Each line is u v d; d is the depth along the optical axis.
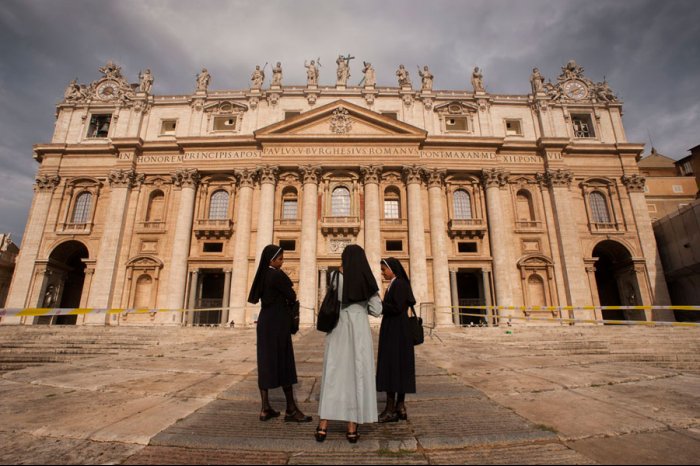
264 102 37.97
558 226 34.16
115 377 8.08
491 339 17.72
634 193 35.47
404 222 34.34
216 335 20.66
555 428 4.62
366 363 4.47
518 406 5.67
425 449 4.04
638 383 7.39
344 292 4.63
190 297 32.66
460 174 35.81
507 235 34.47
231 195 35.41
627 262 34.47
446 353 12.38
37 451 3.95
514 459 3.72
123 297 32.44
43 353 15.23
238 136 35.34
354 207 34.47
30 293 32.75
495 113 38.03
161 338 19.73
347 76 39.25
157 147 35.84
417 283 32.00
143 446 4.14
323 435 4.20
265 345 5.11
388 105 37.75
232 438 4.25
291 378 5.09
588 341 15.55
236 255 32.69
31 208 34.88
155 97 38.44
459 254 33.97
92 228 34.53
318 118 35.78
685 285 33.94
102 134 38.44
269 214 33.53
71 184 35.66
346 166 34.84
